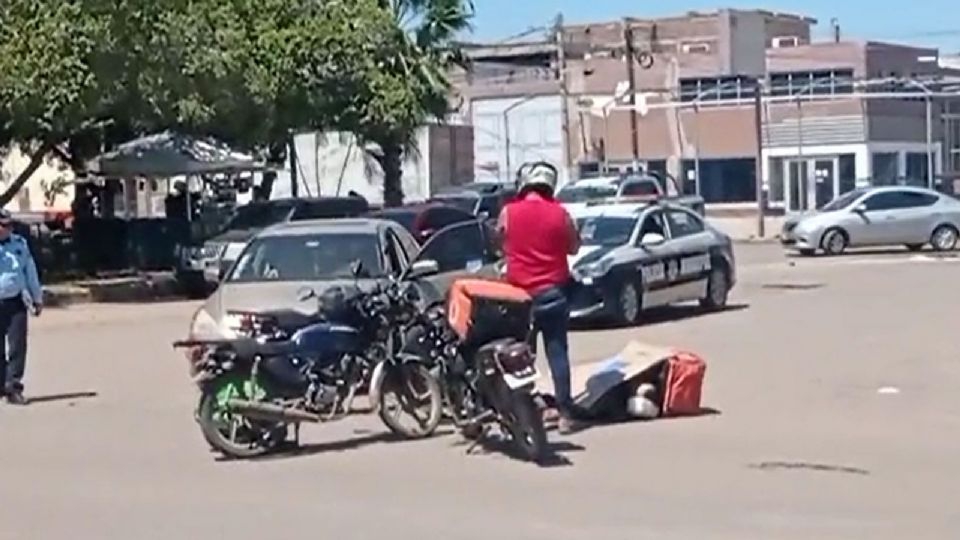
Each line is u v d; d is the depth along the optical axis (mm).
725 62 76562
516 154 75375
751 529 9656
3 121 32438
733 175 72750
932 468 11727
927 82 69375
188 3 32812
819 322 23578
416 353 13234
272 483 11516
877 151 69625
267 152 45312
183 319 27891
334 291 13430
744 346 20547
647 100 73875
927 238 42562
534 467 11938
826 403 15180
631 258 23891
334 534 9680
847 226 42312
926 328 22219
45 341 23828
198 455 12883
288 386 12664
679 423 14008
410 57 45500
